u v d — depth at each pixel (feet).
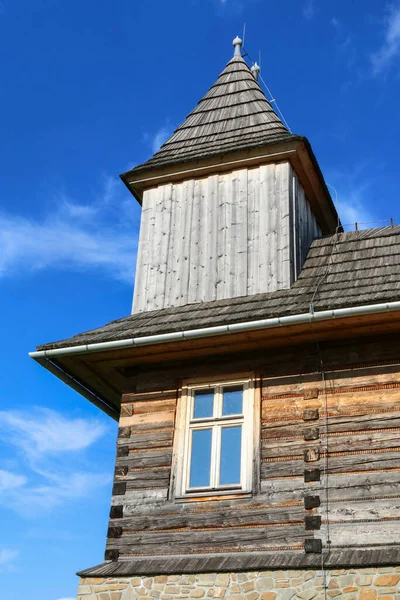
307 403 36.22
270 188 45.01
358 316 34.68
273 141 45.03
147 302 44.29
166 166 47.52
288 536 33.50
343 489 33.68
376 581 30.17
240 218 44.78
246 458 36.06
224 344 38.01
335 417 35.40
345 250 43.39
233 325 36.27
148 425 38.65
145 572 33.76
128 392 39.99
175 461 37.22
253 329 36.14
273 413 36.60
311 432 35.42
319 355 37.14
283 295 39.83
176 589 32.96
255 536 34.01
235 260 43.42
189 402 38.68
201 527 35.12
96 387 44.42
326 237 45.70
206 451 37.14
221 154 46.21
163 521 35.88
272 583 31.63
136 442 38.37
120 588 33.86
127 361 40.57
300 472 34.76
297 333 36.63
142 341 37.88
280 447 35.65
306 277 42.16
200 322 37.35
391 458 33.63
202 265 44.14
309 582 31.09
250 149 45.68
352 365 36.35
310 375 36.83
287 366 37.52
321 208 50.80
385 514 32.53
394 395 34.96
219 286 42.96
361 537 32.37
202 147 48.80
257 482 35.17
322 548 32.68
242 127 49.47
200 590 32.58
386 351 36.06
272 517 34.17
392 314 34.40
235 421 37.24
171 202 47.37
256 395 37.37
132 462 37.91
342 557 31.50
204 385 38.78
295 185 46.34
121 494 37.24
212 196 46.34
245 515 34.65
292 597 30.96
